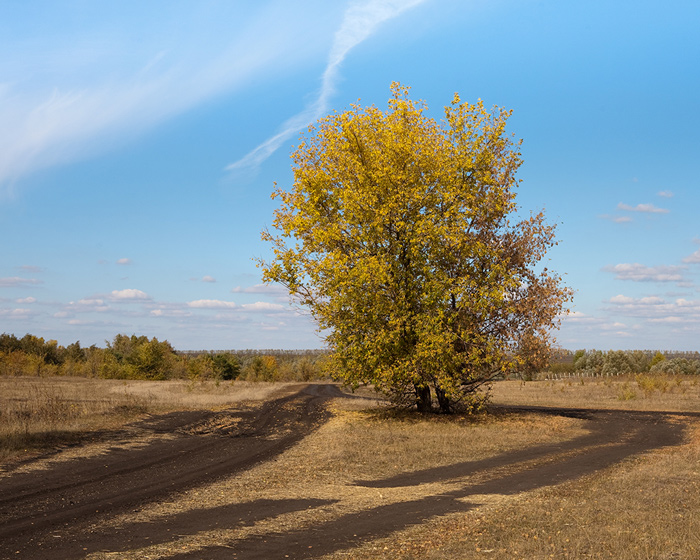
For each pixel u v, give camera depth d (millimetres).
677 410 29297
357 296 23750
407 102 27125
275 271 26062
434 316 23891
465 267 25047
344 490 11781
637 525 7973
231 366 72625
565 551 6875
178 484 12219
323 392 46281
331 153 27047
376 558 7086
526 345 24719
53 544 7836
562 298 24953
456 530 8273
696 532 7461
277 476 13312
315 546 7684
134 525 8891
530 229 25906
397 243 25062
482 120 26594
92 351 82812
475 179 26625
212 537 8172
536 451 17234
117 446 16828
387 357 24344
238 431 21625
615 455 16031
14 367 56156
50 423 19141
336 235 24969
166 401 29188
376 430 21688
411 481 12859
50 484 11844
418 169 26078
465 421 24531
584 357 78250
